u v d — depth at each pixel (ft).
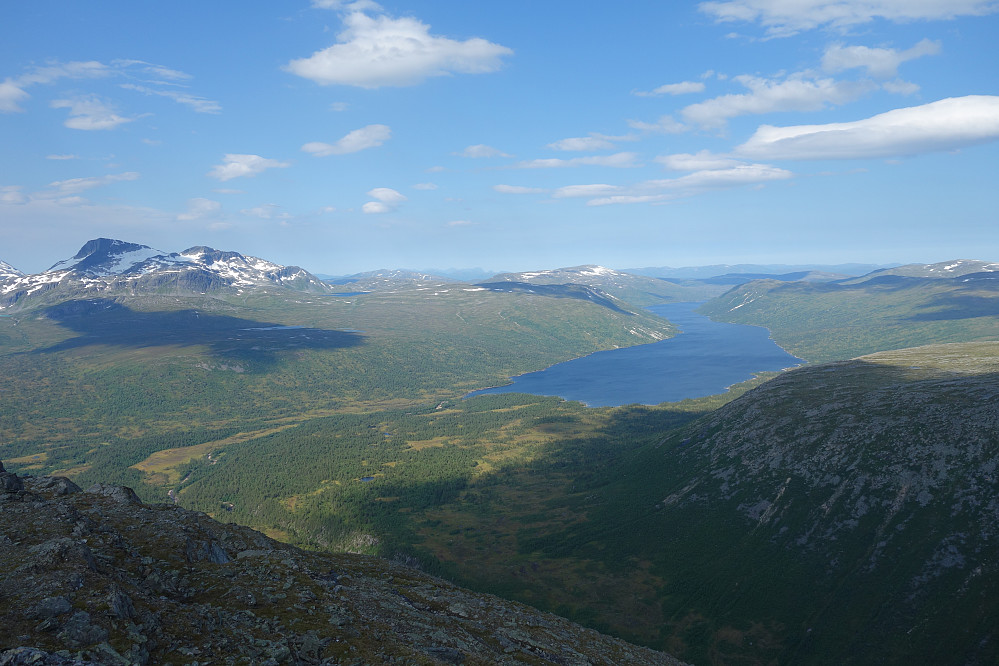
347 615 153.28
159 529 168.55
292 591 159.53
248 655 113.91
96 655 92.58
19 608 100.32
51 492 181.68
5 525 140.05
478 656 160.15
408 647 143.84
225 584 151.43
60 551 122.21
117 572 131.54
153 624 112.47
